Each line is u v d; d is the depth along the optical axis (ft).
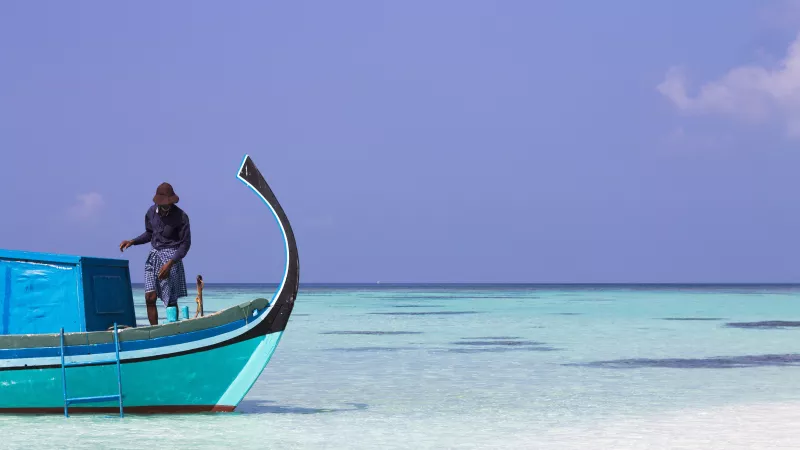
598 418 43.29
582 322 135.74
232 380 40.42
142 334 39.63
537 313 171.83
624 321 138.82
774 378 59.98
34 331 40.09
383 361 72.08
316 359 73.97
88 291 40.52
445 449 35.55
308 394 52.16
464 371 64.69
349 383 57.41
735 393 52.39
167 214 42.06
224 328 40.19
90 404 39.93
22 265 40.27
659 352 80.74
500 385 56.39
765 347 86.17
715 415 44.01
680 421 42.22
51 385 39.47
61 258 40.19
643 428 40.32
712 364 69.56
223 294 400.67
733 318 148.56
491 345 88.94
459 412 45.29
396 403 48.24
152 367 39.81
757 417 43.34
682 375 61.87
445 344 90.43
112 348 39.34
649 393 52.42
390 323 133.39
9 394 39.60
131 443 35.60
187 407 40.73
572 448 35.76
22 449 34.42
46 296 40.22
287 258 40.37
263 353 40.37
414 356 76.84
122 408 40.11
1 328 40.11
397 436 38.17
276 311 40.34
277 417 43.06
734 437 38.06
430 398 50.42
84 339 39.27
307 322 136.67
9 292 40.16
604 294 400.88
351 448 35.47
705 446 36.14
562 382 57.93
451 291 514.68
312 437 37.76
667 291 506.89
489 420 42.65
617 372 63.98
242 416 42.98
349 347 86.22
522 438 37.83
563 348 85.35
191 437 36.86
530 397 50.49
